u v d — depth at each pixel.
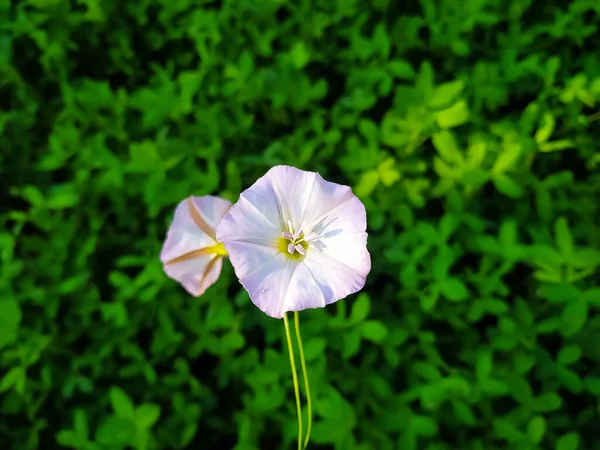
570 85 0.13
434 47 0.14
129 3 0.15
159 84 0.15
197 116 0.14
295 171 0.08
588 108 0.14
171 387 0.13
